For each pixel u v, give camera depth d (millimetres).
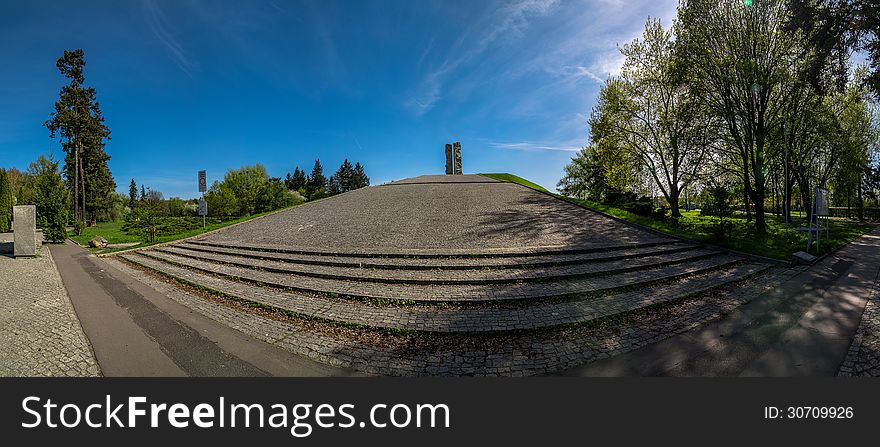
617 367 4371
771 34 16172
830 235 17578
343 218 18078
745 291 7695
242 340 5371
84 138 31953
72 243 20469
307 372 4371
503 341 5250
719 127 19391
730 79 16922
